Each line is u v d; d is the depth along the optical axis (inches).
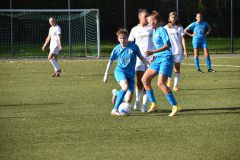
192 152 857.5
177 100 1397.6
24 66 2571.4
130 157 833.5
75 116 1179.3
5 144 926.4
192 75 2052.2
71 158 832.3
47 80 1942.7
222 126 1051.9
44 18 3690.9
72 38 3577.8
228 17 3895.2
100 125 1075.9
